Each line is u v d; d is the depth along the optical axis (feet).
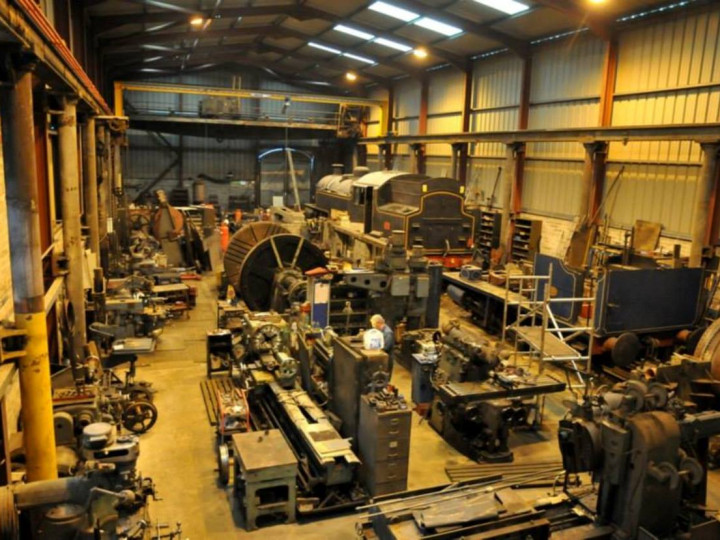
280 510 19.02
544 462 23.61
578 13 45.32
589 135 44.27
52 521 12.96
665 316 32.01
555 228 55.11
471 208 53.36
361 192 59.31
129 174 97.04
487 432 23.75
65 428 19.12
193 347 36.19
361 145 98.43
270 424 24.11
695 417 15.55
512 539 14.14
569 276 33.71
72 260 27.32
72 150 26.61
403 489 20.86
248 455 19.17
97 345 28.55
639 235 44.21
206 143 100.32
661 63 43.27
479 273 43.96
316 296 32.63
